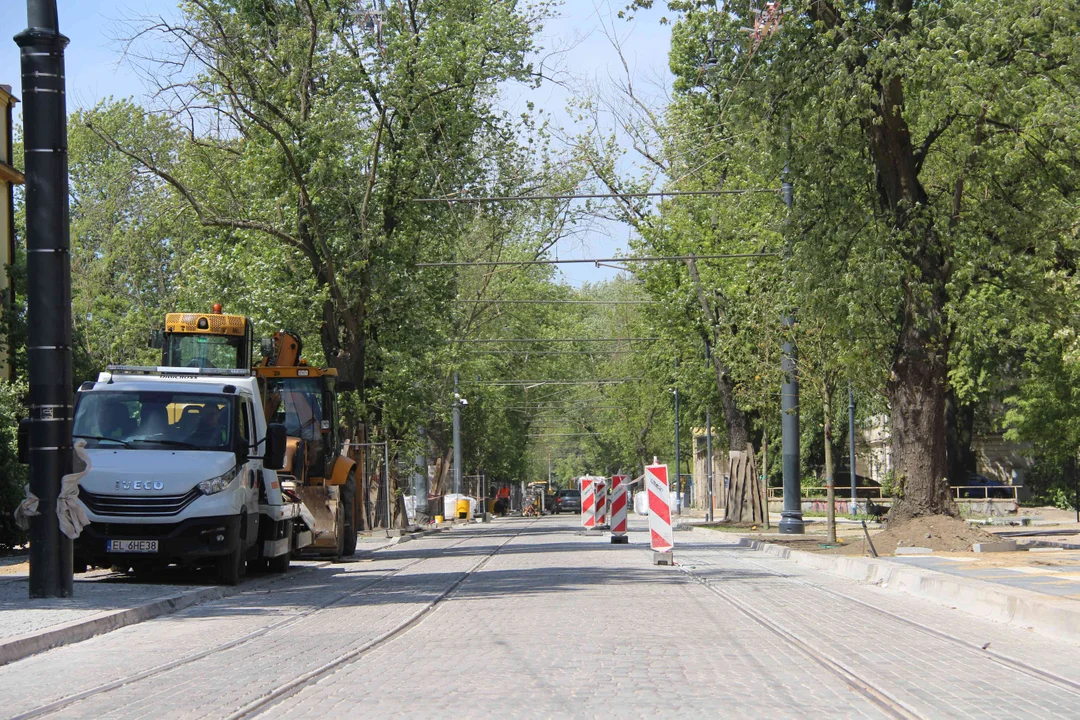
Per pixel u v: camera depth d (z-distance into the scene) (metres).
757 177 27.30
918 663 9.24
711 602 14.01
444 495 59.91
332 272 30.20
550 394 82.69
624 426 83.81
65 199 14.59
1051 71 20.33
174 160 33.31
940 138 22.89
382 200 31.62
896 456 22.62
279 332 27.56
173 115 28.78
